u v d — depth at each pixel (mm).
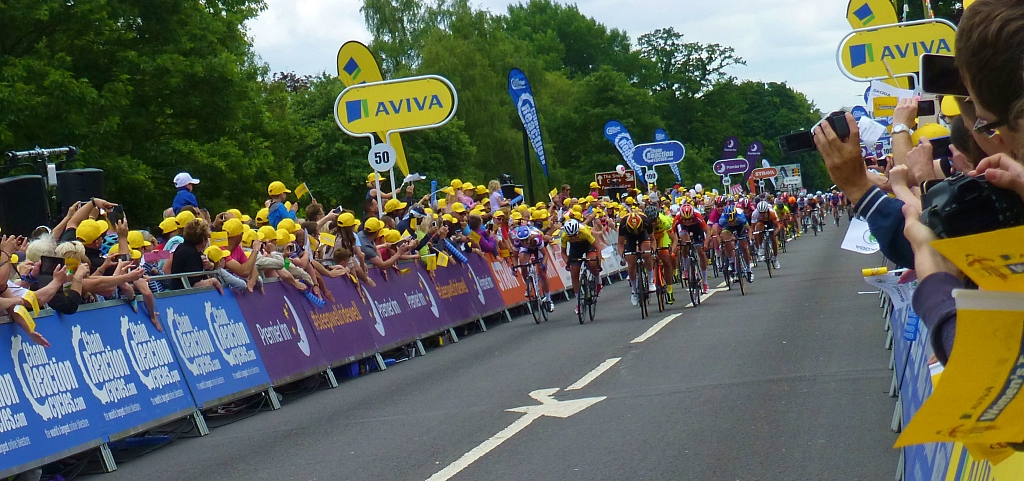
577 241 13383
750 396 6801
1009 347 1129
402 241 12461
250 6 29766
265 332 8938
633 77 84125
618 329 11961
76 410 6363
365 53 15359
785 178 75062
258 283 9102
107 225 7766
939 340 1335
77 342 6590
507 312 15617
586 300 13422
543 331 12945
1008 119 1286
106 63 22797
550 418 6676
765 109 100688
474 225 15203
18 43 21031
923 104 5367
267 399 8938
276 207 11680
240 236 9211
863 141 4051
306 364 9359
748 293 15258
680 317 12570
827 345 8922
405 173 16453
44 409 6090
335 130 42562
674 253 14695
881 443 5168
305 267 9922
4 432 5727
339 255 10781
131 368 7031
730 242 15633
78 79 21734
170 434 7664
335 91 44844
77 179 9266
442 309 13062
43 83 19141
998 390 1177
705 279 15758
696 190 32469
